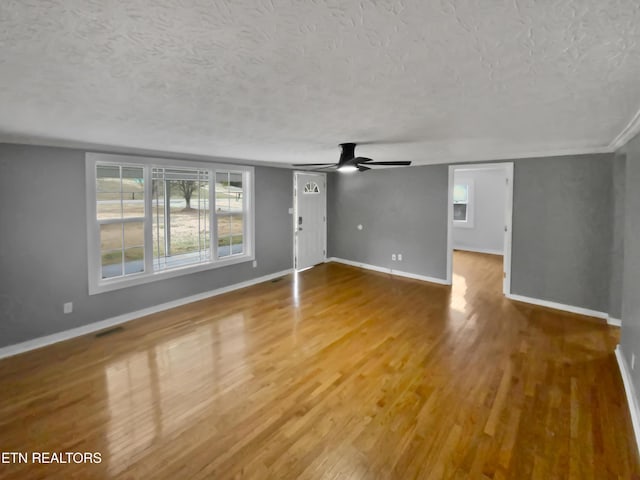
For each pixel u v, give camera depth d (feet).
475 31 3.43
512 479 5.53
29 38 3.50
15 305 9.89
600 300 12.60
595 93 5.59
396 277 18.74
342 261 22.16
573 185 12.88
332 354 9.84
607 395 7.80
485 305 14.10
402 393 7.93
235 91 5.45
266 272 18.10
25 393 7.92
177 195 15.55
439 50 3.91
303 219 20.34
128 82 4.99
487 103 6.20
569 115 7.14
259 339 10.85
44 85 5.10
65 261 10.82
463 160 15.94
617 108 6.57
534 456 6.01
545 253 13.74
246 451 6.16
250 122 7.76
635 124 7.73
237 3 2.85
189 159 14.15
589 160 12.49
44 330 10.45
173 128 8.41
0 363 9.32
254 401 7.64
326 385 8.26
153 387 8.18
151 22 3.19
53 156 10.43
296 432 6.64
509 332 11.37
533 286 14.16
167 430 6.70
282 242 18.95
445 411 7.27
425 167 17.52
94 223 11.43
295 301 14.64
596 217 12.49
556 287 13.56
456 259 23.49
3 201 9.59
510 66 4.42
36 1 2.73
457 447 6.23
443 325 11.99
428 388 8.13
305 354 9.84
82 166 11.05
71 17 3.06
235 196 16.62
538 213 13.79
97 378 8.57
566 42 3.69
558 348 10.18
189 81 4.97
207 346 10.34
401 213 18.76
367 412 7.25
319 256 21.98
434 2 2.87
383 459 5.97
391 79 4.90
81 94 5.57
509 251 14.74
